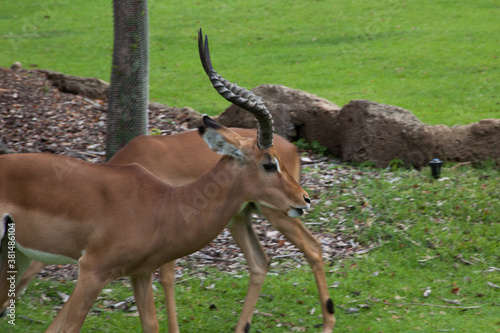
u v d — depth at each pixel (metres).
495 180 14.35
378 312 9.96
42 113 19.05
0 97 19.94
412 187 14.20
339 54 29.23
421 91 23.61
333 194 14.23
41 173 7.59
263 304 10.30
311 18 35.38
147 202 7.55
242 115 17.23
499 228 12.55
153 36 33.50
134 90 14.70
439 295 10.54
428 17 33.94
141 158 9.52
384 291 10.67
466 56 27.31
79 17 38.09
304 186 14.62
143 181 7.72
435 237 12.38
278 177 7.75
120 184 7.58
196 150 9.62
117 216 7.44
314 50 30.08
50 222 7.50
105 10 39.62
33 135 17.38
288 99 17.83
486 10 34.38
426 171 15.16
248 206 9.53
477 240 12.19
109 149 15.02
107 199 7.49
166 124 18.64
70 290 10.55
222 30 34.22
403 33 31.53
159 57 30.00
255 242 9.62
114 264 7.48
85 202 7.46
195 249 7.78
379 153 15.90
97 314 9.83
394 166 15.58
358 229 12.85
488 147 15.39
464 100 22.33
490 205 13.28
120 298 10.40
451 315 9.80
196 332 9.45
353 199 13.90
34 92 20.77
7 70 22.86
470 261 11.66
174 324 9.05
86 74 27.27
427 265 11.59
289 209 7.80
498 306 10.08
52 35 34.31
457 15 33.78
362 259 11.84
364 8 36.62
